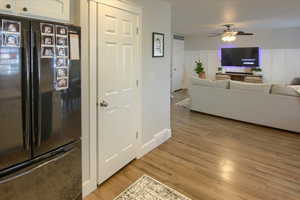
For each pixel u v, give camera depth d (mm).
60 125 1627
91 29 2125
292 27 7059
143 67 3047
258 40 7914
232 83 4957
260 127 4566
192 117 5324
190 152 3297
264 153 3277
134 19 2740
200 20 5438
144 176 2594
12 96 1297
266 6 3975
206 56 9250
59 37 1562
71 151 1747
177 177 2584
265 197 2229
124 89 2676
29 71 1378
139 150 3090
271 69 7758
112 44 2412
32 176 1441
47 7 1545
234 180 2533
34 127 1436
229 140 3811
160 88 3521
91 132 2232
